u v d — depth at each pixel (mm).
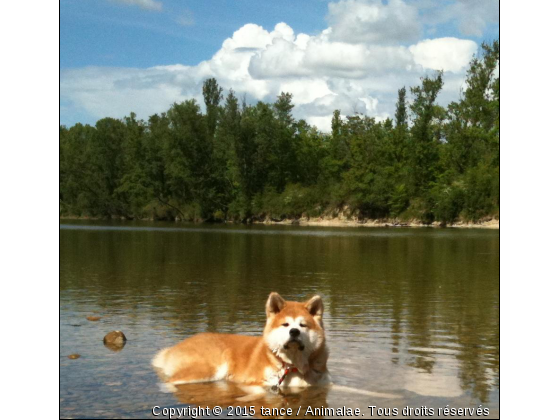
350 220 91250
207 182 98062
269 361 7723
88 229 62562
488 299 15125
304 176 106438
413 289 16969
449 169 89312
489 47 90188
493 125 90062
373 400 7125
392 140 97938
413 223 86500
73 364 8570
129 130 104875
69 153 107125
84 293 15609
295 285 17672
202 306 13594
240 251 32156
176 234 52844
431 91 93250
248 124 99875
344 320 12141
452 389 7543
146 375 8086
